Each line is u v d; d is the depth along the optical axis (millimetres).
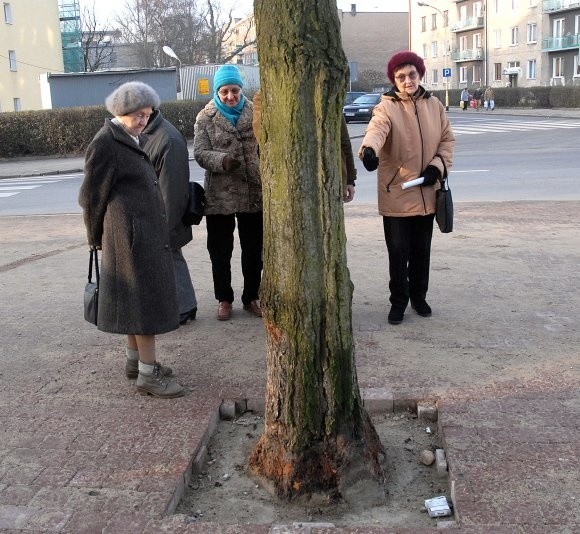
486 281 6746
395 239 5441
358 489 3346
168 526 3055
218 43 57188
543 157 18359
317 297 3291
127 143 4094
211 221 5770
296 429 3367
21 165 24672
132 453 3686
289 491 3354
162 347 5254
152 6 57562
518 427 3812
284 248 3268
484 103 54312
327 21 3109
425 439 3938
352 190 5477
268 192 3279
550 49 60969
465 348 5016
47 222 11656
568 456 3502
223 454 3855
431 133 5320
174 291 4289
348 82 3213
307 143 3164
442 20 77875
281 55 3107
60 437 3887
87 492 3334
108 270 4168
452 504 3264
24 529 3064
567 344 5043
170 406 4238
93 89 32438
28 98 46500
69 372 4836
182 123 29656
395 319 5562
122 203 4098
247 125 5660
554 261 7441
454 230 9273
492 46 69750
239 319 5891
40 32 48125
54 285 7215
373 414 4238
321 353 3338
